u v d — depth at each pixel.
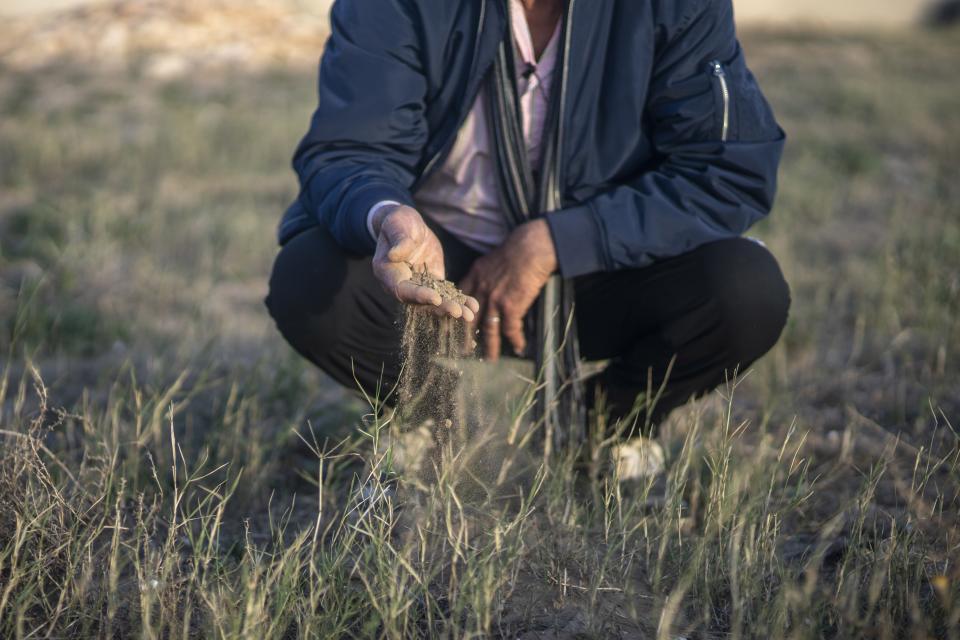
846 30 18.70
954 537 1.98
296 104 10.36
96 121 9.09
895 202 6.05
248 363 3.36
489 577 1.69
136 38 13.82
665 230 2.12
